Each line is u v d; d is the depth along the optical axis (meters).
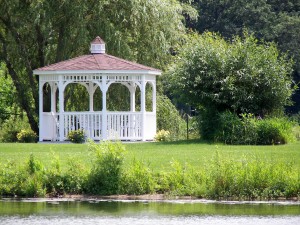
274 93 56.78
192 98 57.03
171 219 35.28
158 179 41.03
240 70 56.44
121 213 36.66
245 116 54.97
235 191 39.62
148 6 70.81
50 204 38.84
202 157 45.31
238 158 44.59
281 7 121.75
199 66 56.75
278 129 53.22
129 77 60.59
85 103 73.69
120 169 40.97
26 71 72.38
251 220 34.84
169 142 55.06
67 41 69.25
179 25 74.00
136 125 60.88
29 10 69.25
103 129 59.88
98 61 60.53
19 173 41.16
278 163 41.53
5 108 81.56
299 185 39.34
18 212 37.00
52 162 42.00
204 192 39.97
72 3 67.94
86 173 41.06
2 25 71.69
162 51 71.44
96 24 68.94
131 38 71.44
